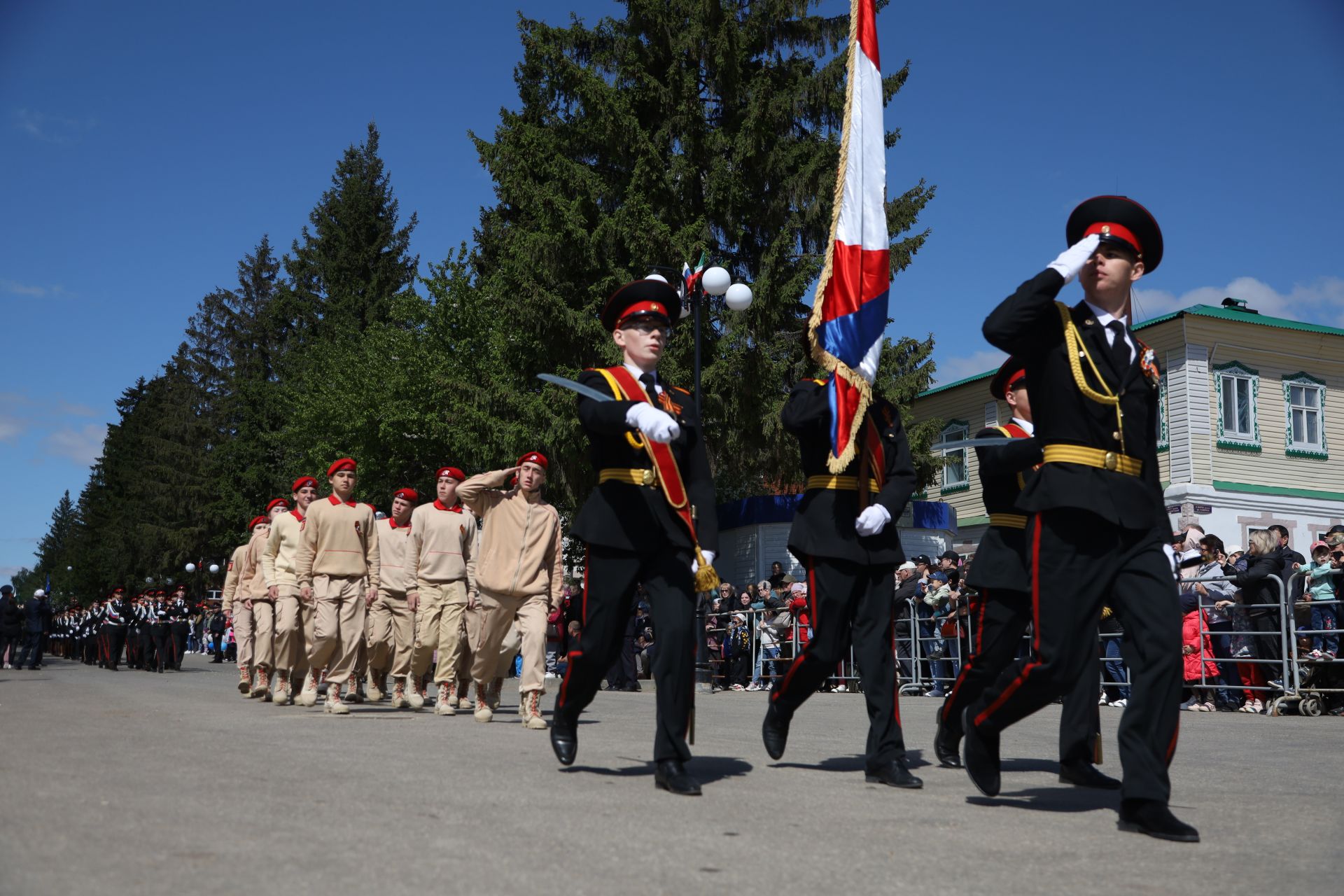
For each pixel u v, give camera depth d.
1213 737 9.10
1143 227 5.01
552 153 26.34
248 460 53.22
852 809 4.96
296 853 3.66
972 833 4.45
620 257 25.20
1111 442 4.76
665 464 5.59
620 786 5.42
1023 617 6.12
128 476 71.75
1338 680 11.80
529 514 9.46
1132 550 4.74
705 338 24.36
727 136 25.77
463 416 27.19
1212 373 28.86
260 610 13.19
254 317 62.22
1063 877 3.70
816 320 6.43
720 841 4.12
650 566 5.66
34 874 3.26
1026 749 8.02
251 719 9.31
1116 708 12.61
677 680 5.43
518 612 9.41
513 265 24.80
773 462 26.20
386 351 37.78
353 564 10.58
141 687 16.16
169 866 3.42
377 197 54.91
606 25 27.34
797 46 27.33
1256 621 12.38
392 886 3.27
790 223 25.25
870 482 5.95
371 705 12.27
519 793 5.08
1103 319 4.96
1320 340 30.27
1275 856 4.07
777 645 17.64
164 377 73.69
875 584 5.95
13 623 30.25
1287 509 29.22
